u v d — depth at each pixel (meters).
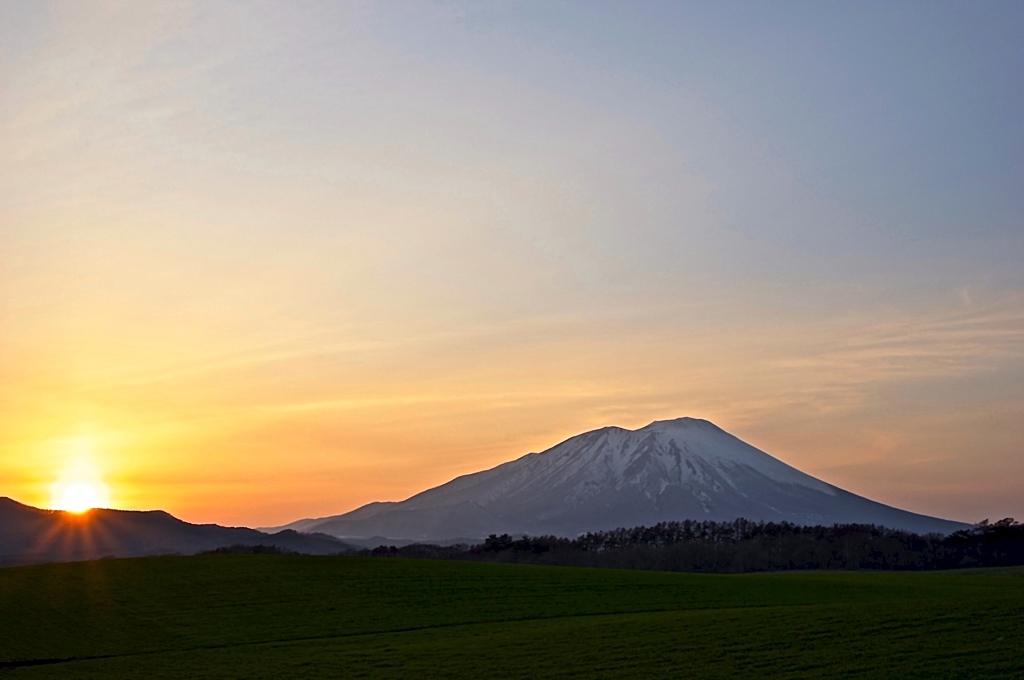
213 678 32.94
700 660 31.48
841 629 34.94
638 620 40.81
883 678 27.22
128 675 34.22
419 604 47.72
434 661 33.88
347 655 35.94
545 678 30.31
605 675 30.27
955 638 31.97
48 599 49.09
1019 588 54.72
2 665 36.91
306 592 51.09
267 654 37.16
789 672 28.95
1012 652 29.34
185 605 47.72
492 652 34.97
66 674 34.84
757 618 39.16
